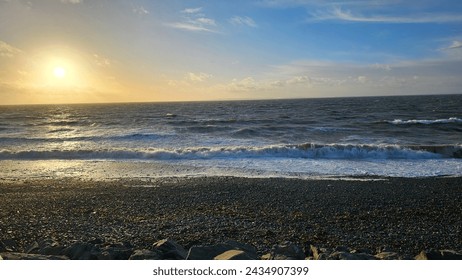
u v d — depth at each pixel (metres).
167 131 28.47
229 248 4.97
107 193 9.97
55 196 9.62
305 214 7.86
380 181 11.66
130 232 6.48
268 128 29.81
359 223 7.20
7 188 10.73
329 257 4.67
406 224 7.17
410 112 52.97
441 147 16.94
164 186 10.90
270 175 12.88
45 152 16.98
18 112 79.00
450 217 7.70
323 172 13.34
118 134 25.83
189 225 6.92
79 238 6.15
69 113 70.94
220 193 9.92
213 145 20.47
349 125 33.38
